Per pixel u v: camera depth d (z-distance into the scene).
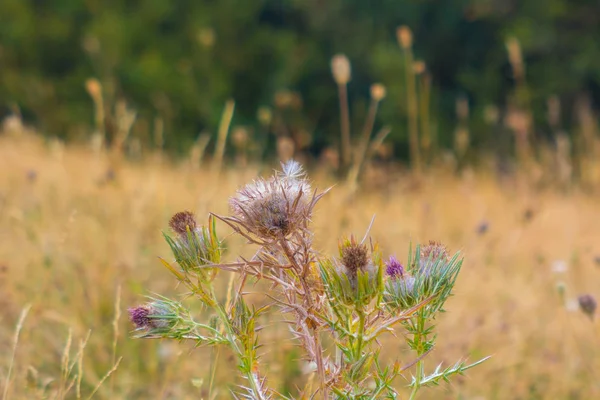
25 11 24.53
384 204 7.20
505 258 5.71
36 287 4.02
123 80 22.75
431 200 7.02
